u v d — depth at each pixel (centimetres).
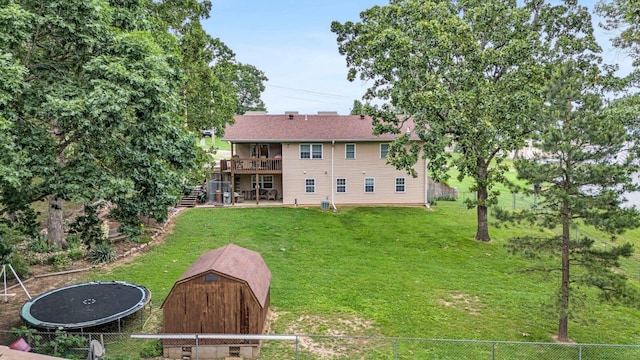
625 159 1163
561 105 1191
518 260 1958
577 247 1245
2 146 844
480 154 2009
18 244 1756
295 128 3098
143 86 1063
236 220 2536
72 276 1591
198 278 1089
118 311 1161
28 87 1006
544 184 1350
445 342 1195
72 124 997
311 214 2758
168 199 1308
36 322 1080
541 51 1992
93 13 1082
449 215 2830
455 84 2058
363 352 1123
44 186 1024
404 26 2134
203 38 2500
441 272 1770
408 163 2189
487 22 2044
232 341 1089
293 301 1430
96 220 1280
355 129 3094
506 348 1177
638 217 1130
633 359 1154
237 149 3152
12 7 937
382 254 1995
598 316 1434
